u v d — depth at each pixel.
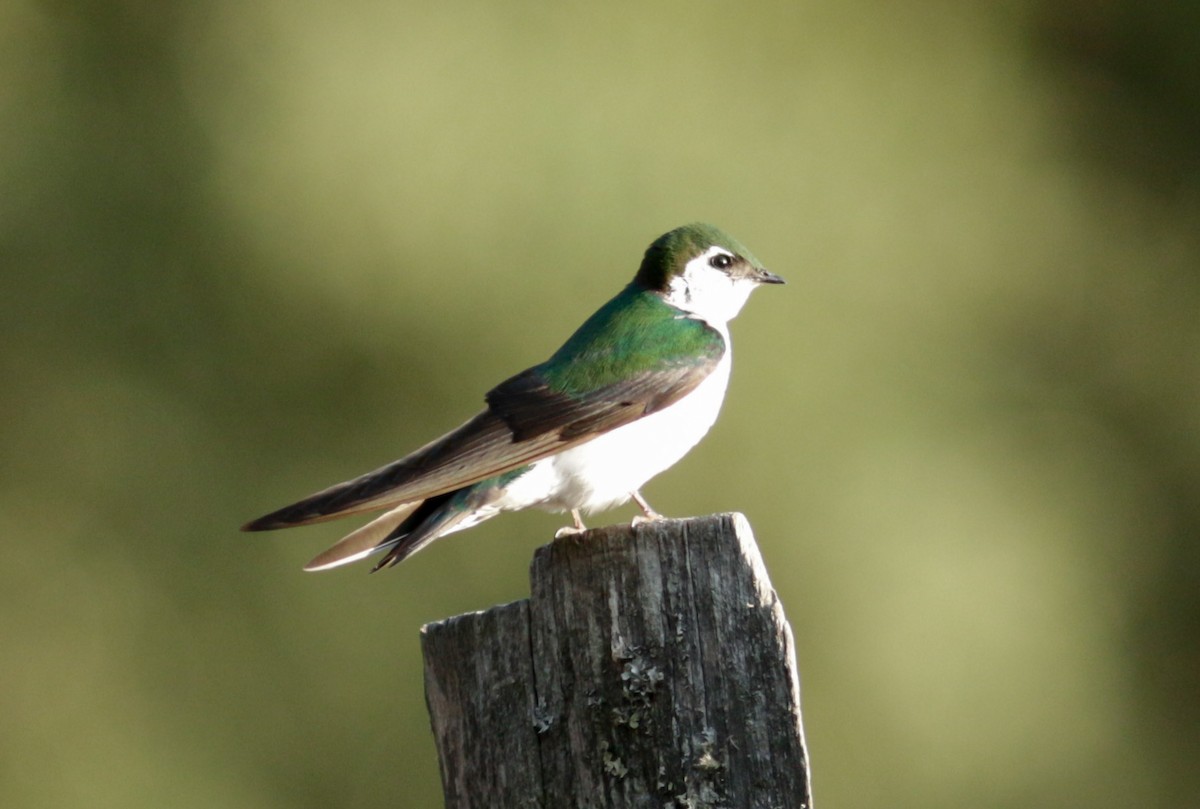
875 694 14.17
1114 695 15.53
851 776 14.07
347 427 15.56
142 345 16.02
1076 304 16.89
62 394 16.08
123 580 15.88
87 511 16.00
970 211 15.95
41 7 16.55
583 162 14.98
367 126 15.11
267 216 15.45
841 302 15.07
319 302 15.34
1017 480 15.38
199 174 15.90
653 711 4.89
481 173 14.97
